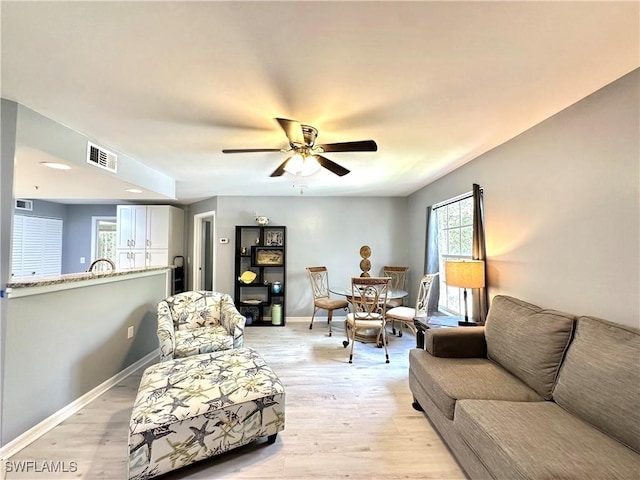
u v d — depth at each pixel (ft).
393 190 16.22
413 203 16.92
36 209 19.04
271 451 6.23
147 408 5.56
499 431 4.51
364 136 8.22
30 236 18.71
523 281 8.02
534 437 4.35
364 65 5.05
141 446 5.18
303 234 17.90
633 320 5.29
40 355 6.73
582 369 4.99
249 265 17.89
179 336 9.63
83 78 5.42
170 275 19.21
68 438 6.56
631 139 5.31
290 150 7.64
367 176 13.00
